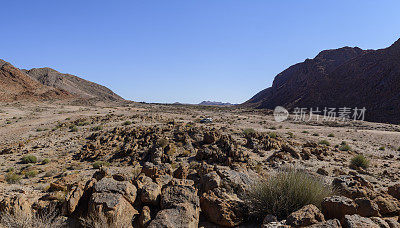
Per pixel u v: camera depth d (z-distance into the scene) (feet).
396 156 79.56
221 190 19.52
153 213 15.87
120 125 152.56
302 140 117.39
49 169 60.54
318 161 58.44
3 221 14.05
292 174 17.76
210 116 285.02
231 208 16.14
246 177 24.08
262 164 50.85
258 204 16.12
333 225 11.57
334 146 102.37
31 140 109.70
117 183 17.01
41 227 13.97
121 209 14.89
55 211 15.88
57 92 555.28
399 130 189.57
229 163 50.26
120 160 68.74
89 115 237.04
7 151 86.02
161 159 60.64
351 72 503.20
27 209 15.81
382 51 480.64
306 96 537.65
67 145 95.76
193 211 14.92
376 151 91.50
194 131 88.53
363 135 149.38
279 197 15.76
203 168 31.14
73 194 16.30
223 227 15.48
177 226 13.24
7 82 495.41
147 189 17.01
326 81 537.24
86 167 63.21
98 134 109.09
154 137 86.89
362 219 12.40
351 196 18.95
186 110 381.19
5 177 47.50
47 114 244.83
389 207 16.65
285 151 64.49
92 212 14.39
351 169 50.39
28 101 413.39
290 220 12.86
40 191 28.17
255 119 265.95
